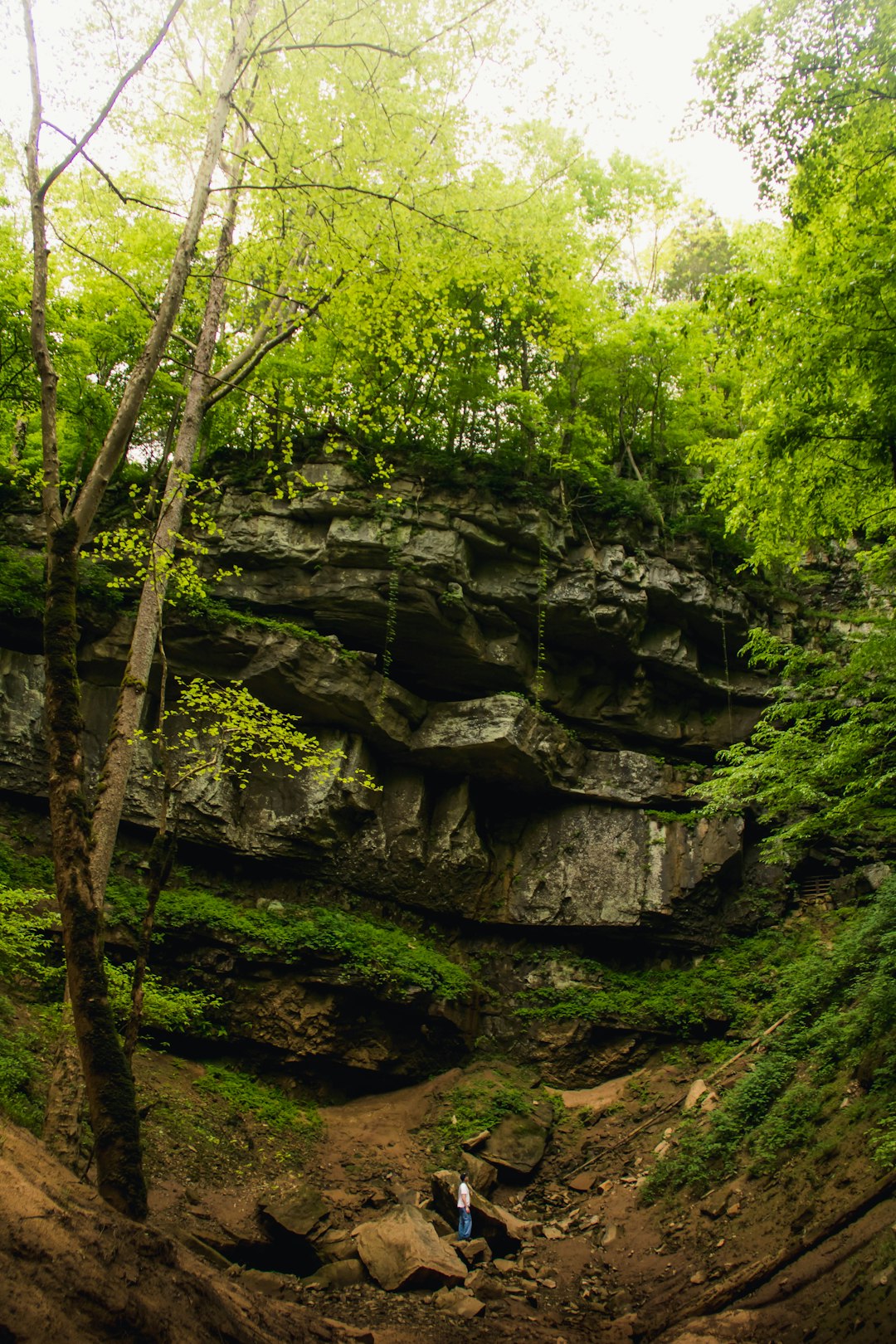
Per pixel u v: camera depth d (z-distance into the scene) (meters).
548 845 24.72
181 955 19.97
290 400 23.22
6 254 19.47
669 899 23.38
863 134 11.99
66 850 7.88
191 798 21.86
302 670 22.52
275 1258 13.79
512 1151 18.89
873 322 12.20
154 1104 16.52
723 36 11.62
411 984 21.12
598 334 25.59
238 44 12.54
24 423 23.75
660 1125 19.03
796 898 23.78
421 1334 11.03
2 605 21.30
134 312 21.16
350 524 23.28
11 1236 5.81
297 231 14.70
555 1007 22.50
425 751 23.98
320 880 22.94
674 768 25.28
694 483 26.98
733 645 26.56
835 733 15.31
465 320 16.33
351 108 13.58
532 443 25.62
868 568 15.61
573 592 24.33
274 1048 19.84
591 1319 12.12
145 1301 6.26
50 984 16.91
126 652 22.17
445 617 23.55
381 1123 19.48
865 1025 14.41
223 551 23.47
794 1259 10.99
